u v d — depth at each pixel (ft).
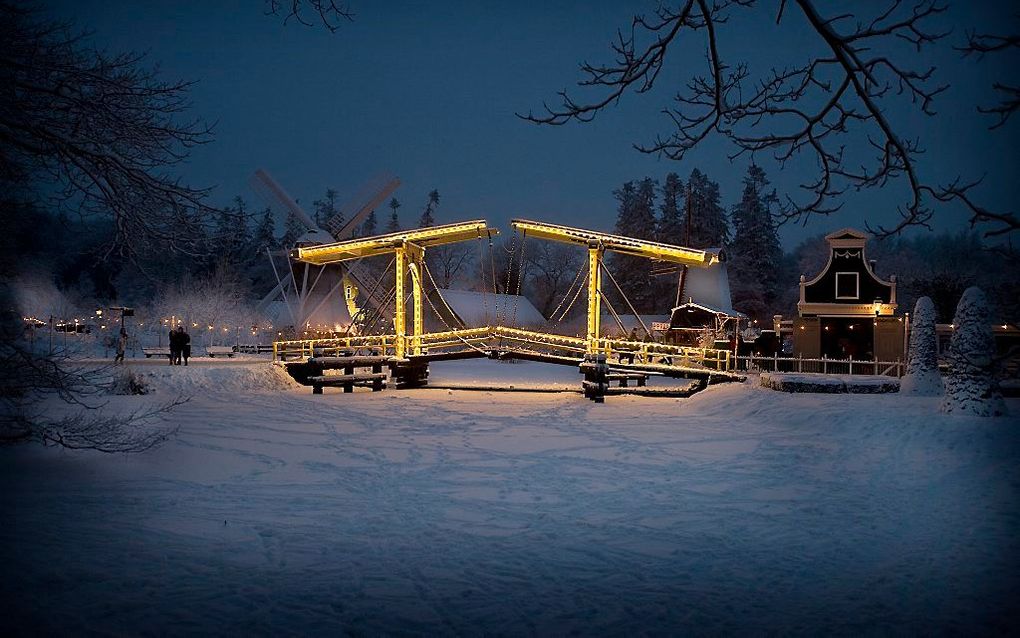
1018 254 17.49
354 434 63.10
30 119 29.96
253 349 154.92
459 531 32.83
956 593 24.41
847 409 63.72
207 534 30.71
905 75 17.72
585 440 60.90
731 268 231.09
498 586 25.11
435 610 22.56
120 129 30.81
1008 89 16.35
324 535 31.48
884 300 124.57
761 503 39.01
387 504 38.11
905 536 32.19
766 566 27.84
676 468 48.83
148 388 82.17
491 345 111.34
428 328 188.34
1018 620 21.85
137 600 22.09
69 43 30.22
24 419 38.32
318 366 101.96
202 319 184.96
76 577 23.73
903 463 47.83
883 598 24.00
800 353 127.24
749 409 73.41
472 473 46.96
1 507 32.78
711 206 246.68
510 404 88.33
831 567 27.63
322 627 20.80
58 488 37.55
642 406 86.58
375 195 179.63
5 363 35.42
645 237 256.73
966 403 55.57
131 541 28.60
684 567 27.66
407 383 107.34
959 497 39.34
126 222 31.14
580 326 215.72
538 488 42.63
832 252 126.82
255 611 21.81
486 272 273.54
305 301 158.40
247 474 44.98
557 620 21.90
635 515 36.29
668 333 154.30
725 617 22.26
